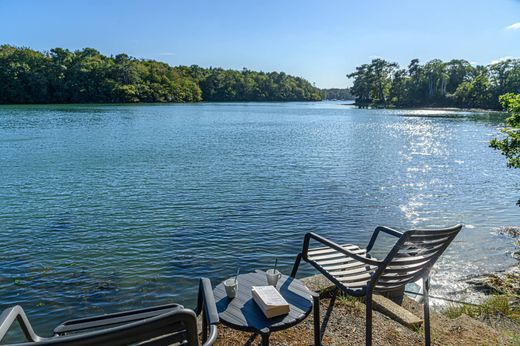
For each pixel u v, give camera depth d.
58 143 23.78
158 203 10.35
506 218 9.35
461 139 27.80
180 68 122.12
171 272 6.22
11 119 42.75
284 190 12.02
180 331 1.65
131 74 90.94
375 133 32.22
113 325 2.28
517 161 6.80
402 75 94.62
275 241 7.68
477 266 6.48
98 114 52.91
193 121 44.16
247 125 40.00
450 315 4.16
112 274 6.12
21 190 11.78
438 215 9.63
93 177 13.80
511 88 69.38
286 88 141.62
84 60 87.38
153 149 21.55
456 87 86.81
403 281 2.94
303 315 2.46
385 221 9.12
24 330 1.98
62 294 5.48
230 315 2.45
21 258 6.71
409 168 16.34
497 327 3.62
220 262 6.65
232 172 14.92
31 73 77.06
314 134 31.19
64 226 8.43
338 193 11.75
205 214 9.39
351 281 3.08
